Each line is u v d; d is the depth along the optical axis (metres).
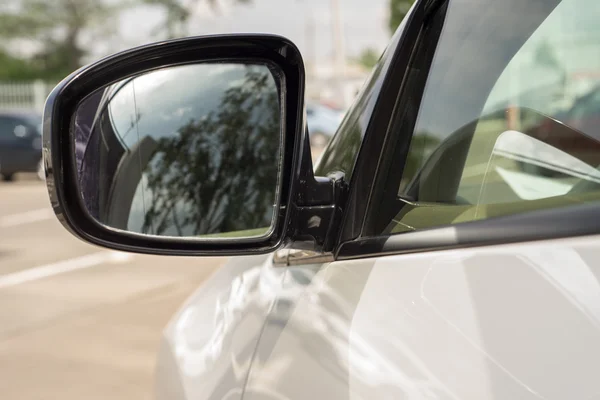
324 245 1.29
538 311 0.85
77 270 7.66
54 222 11.27
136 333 5.36
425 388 0.92
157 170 1.38
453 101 1.32
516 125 1.28
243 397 1.32
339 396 1.04
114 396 4.22
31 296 6.59
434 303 0.98
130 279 7.16
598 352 0.77
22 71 41.72
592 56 1.29
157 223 1.38
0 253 8.82
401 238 1.14
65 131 1.19
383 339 1.02
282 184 1.24
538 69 1.31
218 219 1.44
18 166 16.89
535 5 1.33
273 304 1.39
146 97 1.32
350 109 1.55
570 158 1.19
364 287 1.14
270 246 1.25
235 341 1.47
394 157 1.29
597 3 1.32
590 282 0.82
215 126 1.40
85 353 4.94
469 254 0.99
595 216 0.89
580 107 1.25
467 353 0.89
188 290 6.66
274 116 1.36
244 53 1.28
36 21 41.47
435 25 1.34
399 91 1.32
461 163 1.28
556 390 0.78
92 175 1.24
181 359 1.71
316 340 1.16
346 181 1.32
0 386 4.41
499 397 0.83
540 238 0.92
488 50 1.34
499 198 1.19
